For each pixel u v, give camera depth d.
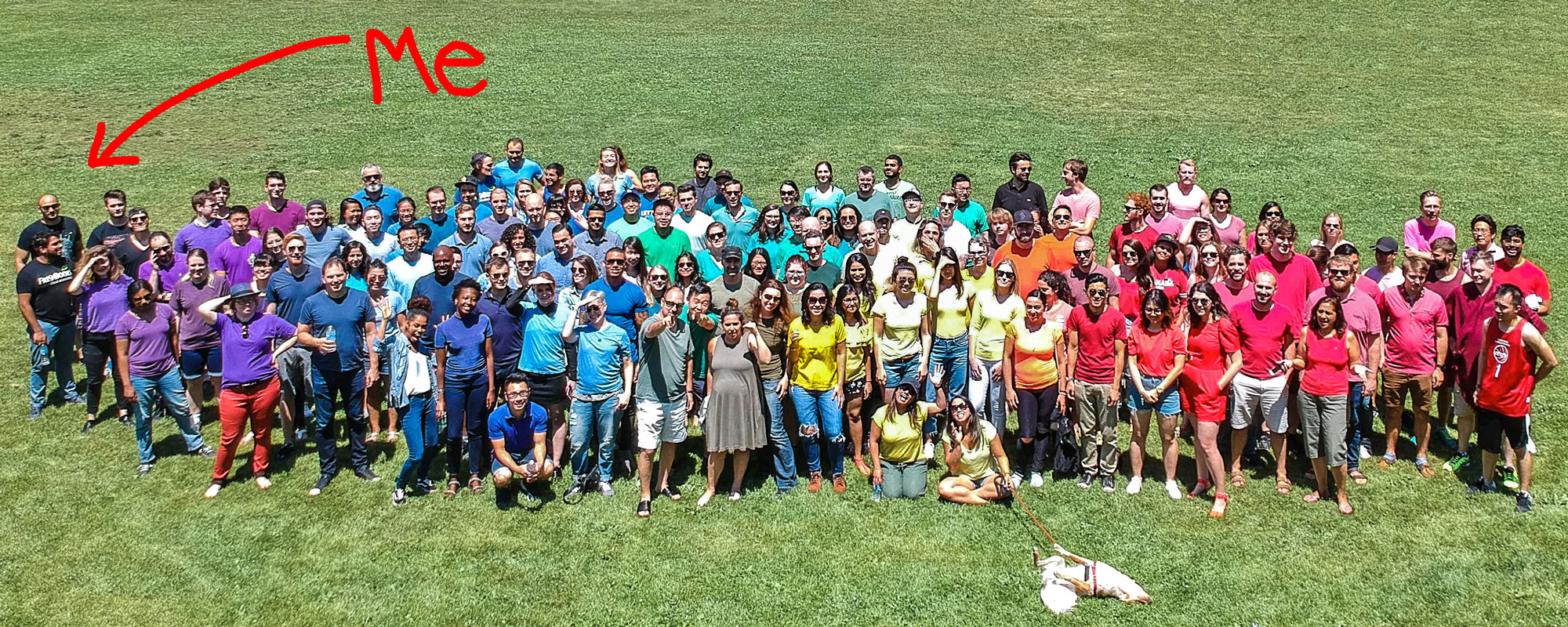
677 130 19.77
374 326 9.50
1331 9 26.41
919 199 11.67
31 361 11.43
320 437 9.33
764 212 11.45
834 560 8.43
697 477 9.69
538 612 7.89
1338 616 7.72
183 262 11.59
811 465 9.40
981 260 10.12
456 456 9.23
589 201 12.72
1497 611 7.74
